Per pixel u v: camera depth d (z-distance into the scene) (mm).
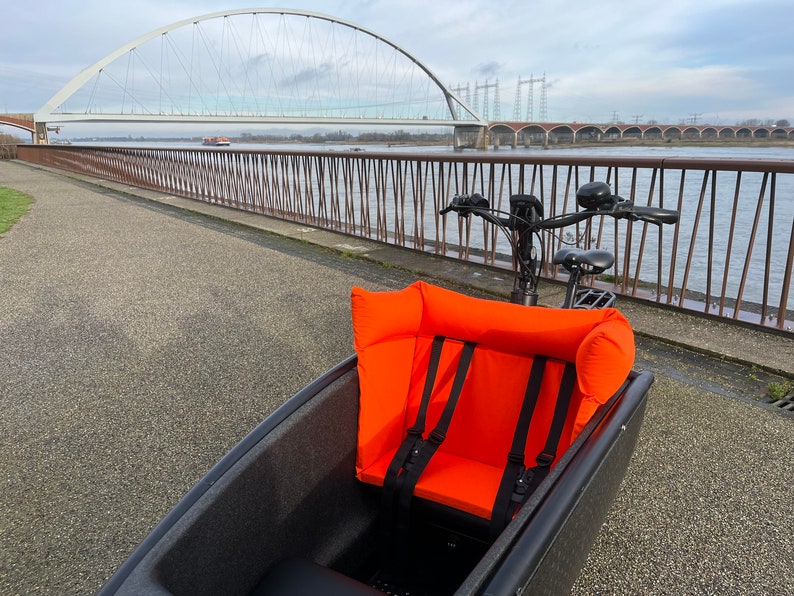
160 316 4910
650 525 2271
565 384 1748
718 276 6145
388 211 10758
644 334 4082
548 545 1128
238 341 4305
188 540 1288
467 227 6211
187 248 7660
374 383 1864
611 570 2047
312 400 1716
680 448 2783
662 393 3314
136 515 2410
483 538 1752
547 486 1276
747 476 2562
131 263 6871
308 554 1742
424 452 1898
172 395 3463
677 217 2189
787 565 2053
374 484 1876
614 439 1445
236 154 10789
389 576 1938
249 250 7461
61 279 6191
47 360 4012
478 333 1883
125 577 1143
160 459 2803
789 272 3924
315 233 8328
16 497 2535
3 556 2188
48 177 19922
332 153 8141
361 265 6559
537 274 2646
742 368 3609
